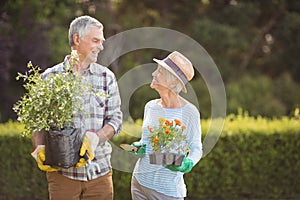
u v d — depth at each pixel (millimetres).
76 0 13289
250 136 7469
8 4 11727
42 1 12258
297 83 16828
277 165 7570
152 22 16094
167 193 4047
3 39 11062
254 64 17344
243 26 16031
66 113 3842
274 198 7633
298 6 16547
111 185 4230
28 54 11398
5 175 7551
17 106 3977
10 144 7445
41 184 7344
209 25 15227
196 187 7406
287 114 15055
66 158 3805
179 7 16078
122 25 15242
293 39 16547
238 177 7496
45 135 3844
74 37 4055
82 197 4188
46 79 3918
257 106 13969
